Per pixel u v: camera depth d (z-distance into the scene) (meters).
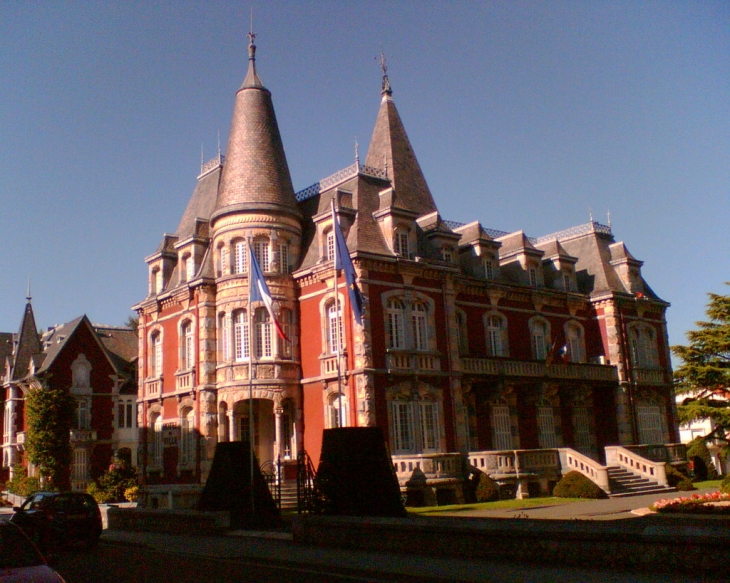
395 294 35.06
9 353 67.12
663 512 25.95
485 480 32.94
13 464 59.50
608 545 14.14
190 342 39.44
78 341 59.75
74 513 21.34
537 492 34.84
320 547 19.19
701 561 12.95
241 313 36.47
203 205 43.53
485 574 14.02
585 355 45.12
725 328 31.36
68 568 17.72
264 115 39.44
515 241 44.78
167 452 40.19
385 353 34.00
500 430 38.91
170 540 22.84
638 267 48.06
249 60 40.84
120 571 16.95
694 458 45.72
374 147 44.22
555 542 14.88
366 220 36.25
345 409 33.59
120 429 59.81
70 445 55.34
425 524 17.17
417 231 38.31
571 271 46.16
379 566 15.67
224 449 26.25
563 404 42.94
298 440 35.62
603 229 49.66
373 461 22.52
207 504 25.70
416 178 43.25
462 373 36.56
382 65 46.00
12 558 10.59
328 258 36.06
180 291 39.50
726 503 26.47
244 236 36.97
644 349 47.00
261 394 35.19
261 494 25.33
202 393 36.72
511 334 41.84
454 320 37.16
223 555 18.92
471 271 41.34
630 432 43.69
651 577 12.91
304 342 36.44
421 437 34.34
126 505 44.53
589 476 34.88
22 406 61.38
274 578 15.09
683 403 31.55
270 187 37.69
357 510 21.80
